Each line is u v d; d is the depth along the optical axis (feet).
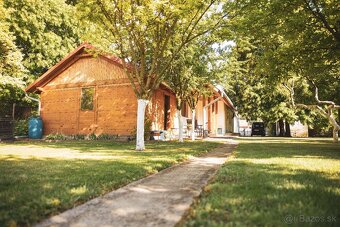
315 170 21.58
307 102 99.71
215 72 57.77
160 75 44.47
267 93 109.60
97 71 69.82
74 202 13.88
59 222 11.35
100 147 46.73
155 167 24.43
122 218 11.76
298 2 36.55
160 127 70.38
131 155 34.01
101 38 48.80
